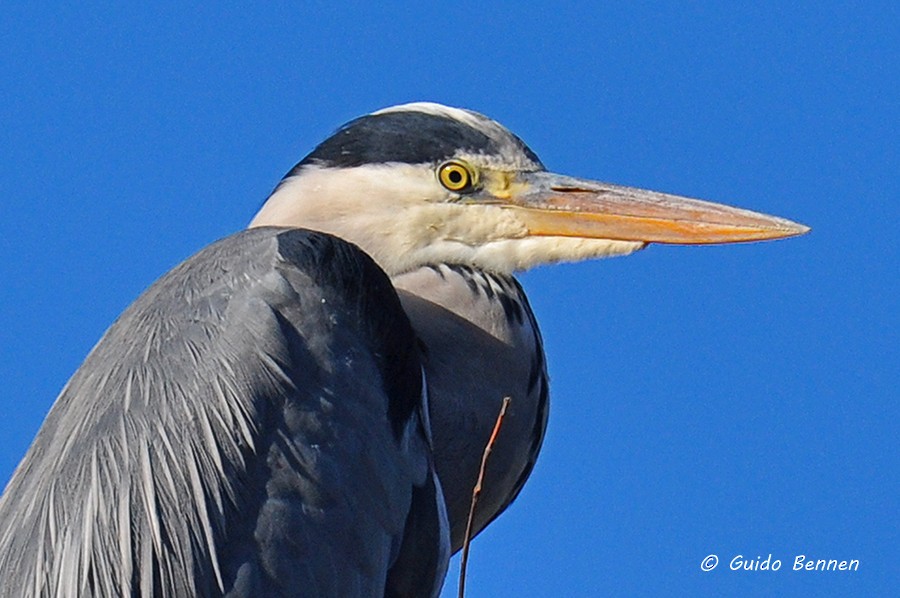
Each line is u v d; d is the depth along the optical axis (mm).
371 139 10922
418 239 10812
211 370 8789
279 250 9328
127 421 8703
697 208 10914
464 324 10586
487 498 10734
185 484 8469
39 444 9164
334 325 9125
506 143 10977
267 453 8625
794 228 10805
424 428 9648
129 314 9516
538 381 10938
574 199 10922
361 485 8852
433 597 9391
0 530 8789
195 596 8281
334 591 8555
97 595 8266
